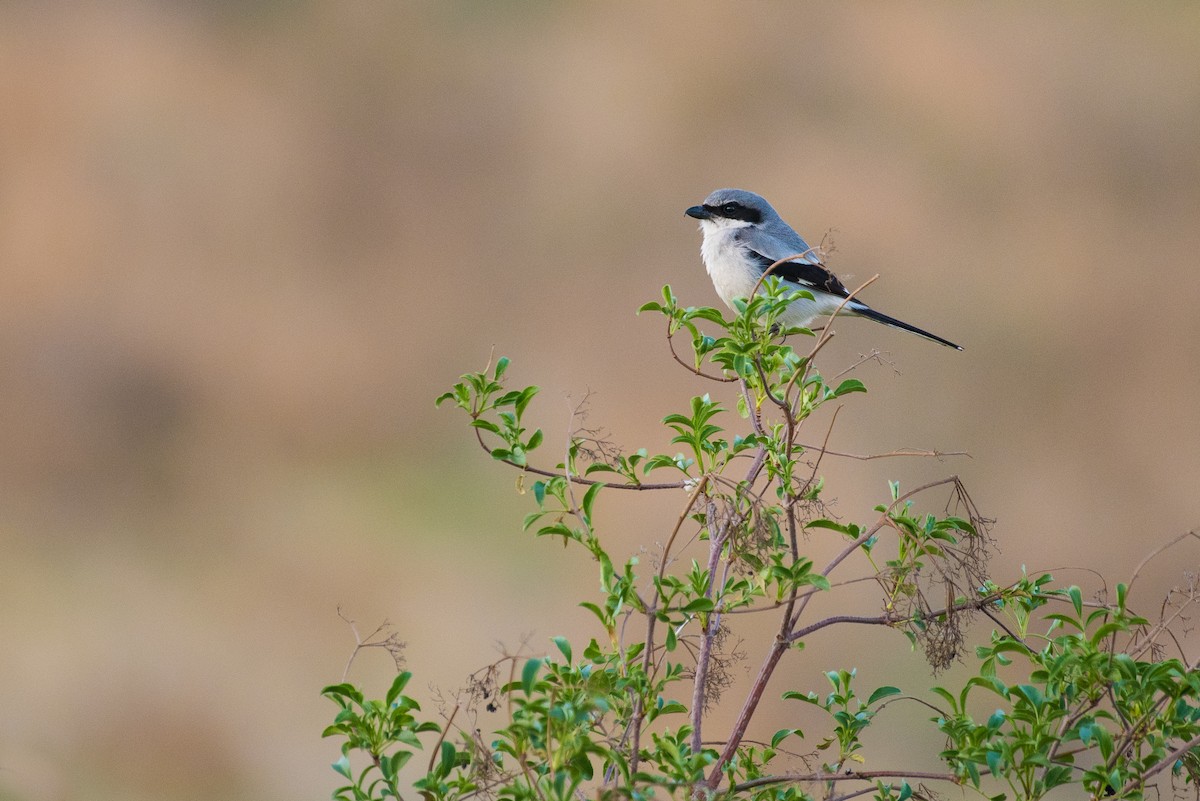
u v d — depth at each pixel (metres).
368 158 19.11
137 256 16.72
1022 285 17.33
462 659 11.17
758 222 10.64
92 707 10.10
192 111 18.92
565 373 15.30
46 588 12.23
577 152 19.38
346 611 11.84
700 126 19.80
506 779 3.76
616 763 3.69
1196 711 4.01
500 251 17.92
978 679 4.07
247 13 21.28
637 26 21.62
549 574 12.55
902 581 4.23
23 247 16.28
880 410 15.52
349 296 16.86
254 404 15.23
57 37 19.92
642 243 17.92
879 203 18.20
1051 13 22.23
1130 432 15.36
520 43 21.80
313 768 9.95
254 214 17.62
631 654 4.18
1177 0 22.61
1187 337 16.38
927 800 4.18
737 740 4.11
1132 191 19.64
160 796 9.77
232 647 11.24
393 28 21.38
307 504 14.11
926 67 20.77
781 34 21.00
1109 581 13.08
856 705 4.41
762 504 4.18
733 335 4.68
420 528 13.52
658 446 13.65
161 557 12.99
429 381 15.73
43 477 14.29
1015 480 14.60
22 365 15.23
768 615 10.89
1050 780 3.88
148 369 15.25
